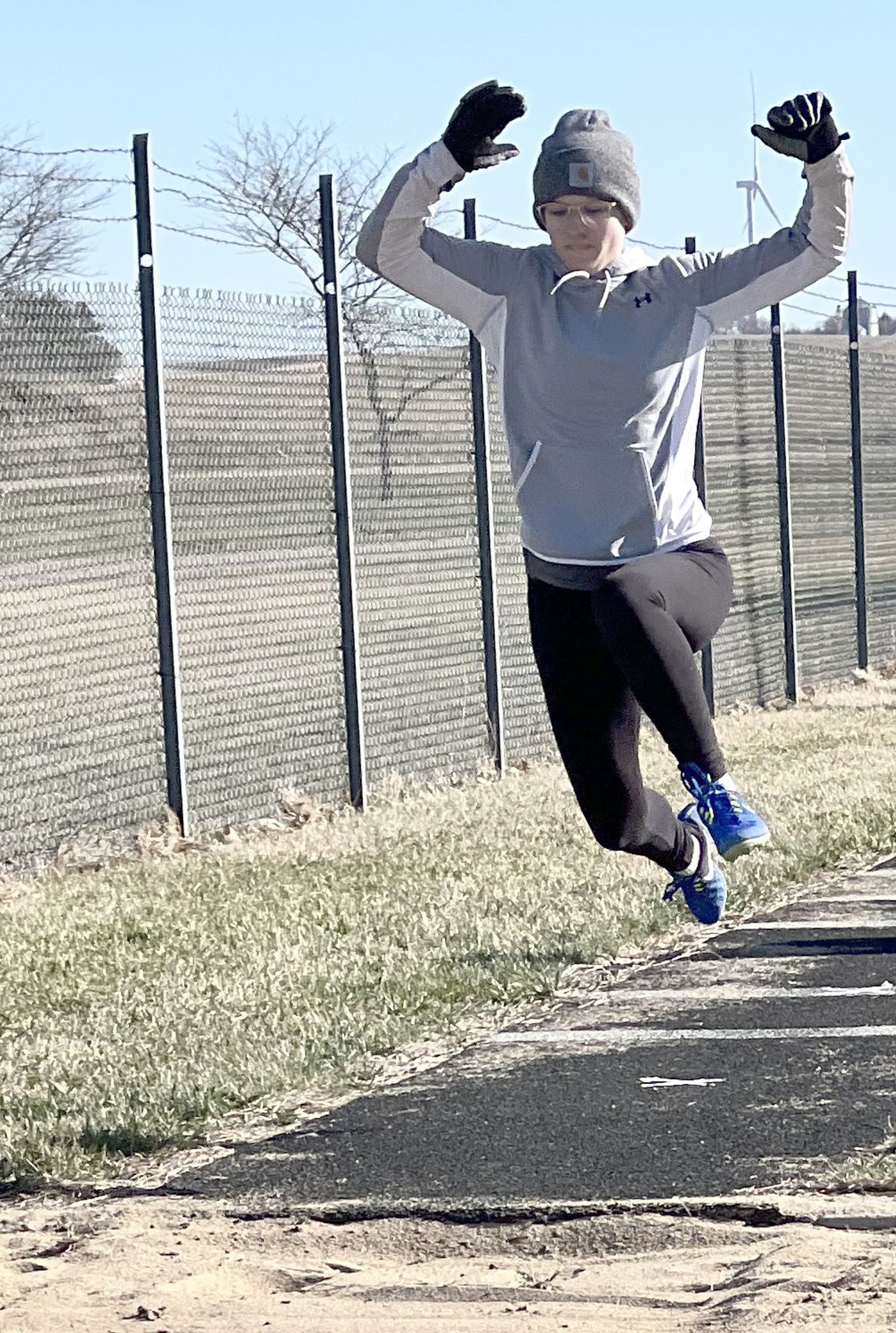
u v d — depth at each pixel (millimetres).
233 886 9125
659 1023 6691
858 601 18344
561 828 10414
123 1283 4375
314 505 11492
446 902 8539
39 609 13055
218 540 10844
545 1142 5379
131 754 11156
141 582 10367
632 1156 5215
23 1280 4430
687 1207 4754
